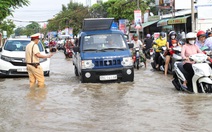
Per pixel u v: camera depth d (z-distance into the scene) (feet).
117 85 37.81
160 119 22.94
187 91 33.32
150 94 32.30
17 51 50.06
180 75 33.47
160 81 41.34
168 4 118.01
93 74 39.14
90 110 26.05
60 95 32.50
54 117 24.04
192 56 32.37
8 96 32.40
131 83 39.37
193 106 26.53
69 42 99.25
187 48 34.58
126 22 152.87
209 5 76.64
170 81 41.37
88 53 40.14
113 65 39.34
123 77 39.63
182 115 23.85
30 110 26.32
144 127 21.15
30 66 37.29
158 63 53.78
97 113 25.04
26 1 69.72
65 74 52.03
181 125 21.39
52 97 31.55
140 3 160.86
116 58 39.37
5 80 45.50
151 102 28.53
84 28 43.45
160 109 25.85
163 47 53.26
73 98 30.91
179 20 92.89
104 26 43.55
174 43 48.91
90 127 21.39
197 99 29.22
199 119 22.65
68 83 40.60
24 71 47.93
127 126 21.43
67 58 95.81
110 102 28.89
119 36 42.42
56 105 28.04
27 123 22.57
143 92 33.47
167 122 22.16
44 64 48.70
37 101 29.78
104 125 21.77
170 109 25.77
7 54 48.60
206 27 81.71
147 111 25.31
